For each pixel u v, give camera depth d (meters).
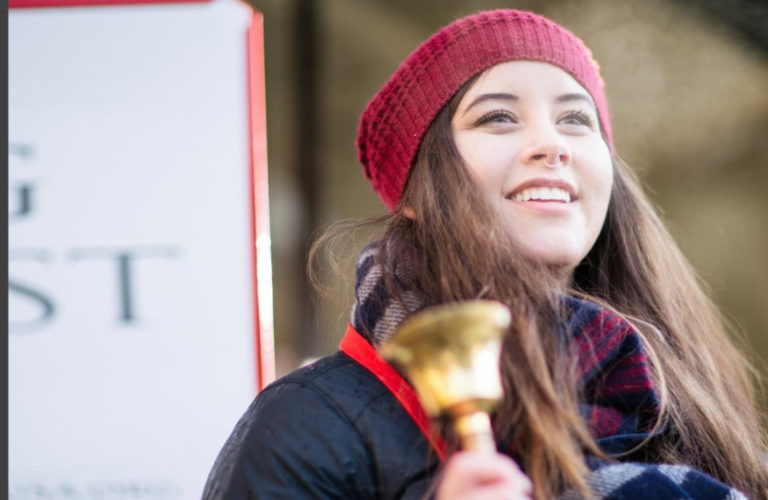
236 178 4.70
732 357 4.38
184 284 4.67
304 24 11.21
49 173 4.69
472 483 2.06
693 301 4.23
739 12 10.80
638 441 3.21
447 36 3.64
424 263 3.32
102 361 4.64
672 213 12.85
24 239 4.66
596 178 3.56
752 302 12.78
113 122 4.71
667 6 11.16
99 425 4.62
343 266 4.07
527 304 3.15
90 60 4.71
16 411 4.60
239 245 4.68
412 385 3.04
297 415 3.03
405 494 2.90
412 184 3.61
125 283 4.67
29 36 4.70
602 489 2.92
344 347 3.32
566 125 3.60
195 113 4.72
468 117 3.53
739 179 12.72
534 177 3.41
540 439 2.91
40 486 4.59
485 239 3.26
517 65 3.56
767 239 12.88
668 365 3.69
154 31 4.71
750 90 11.72
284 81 11.30
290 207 11.16
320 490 2.92
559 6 11.38
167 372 4.63
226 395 4.62
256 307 4.67
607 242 4.04
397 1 11.54
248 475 2.98
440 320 2.13
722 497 3.06
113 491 4.60
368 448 2.97
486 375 2.14
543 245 3.38
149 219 4.69
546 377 2.99
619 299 4.01
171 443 4.61
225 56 4.72
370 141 3.94
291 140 11.31
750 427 4.08
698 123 12.12
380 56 11.77
